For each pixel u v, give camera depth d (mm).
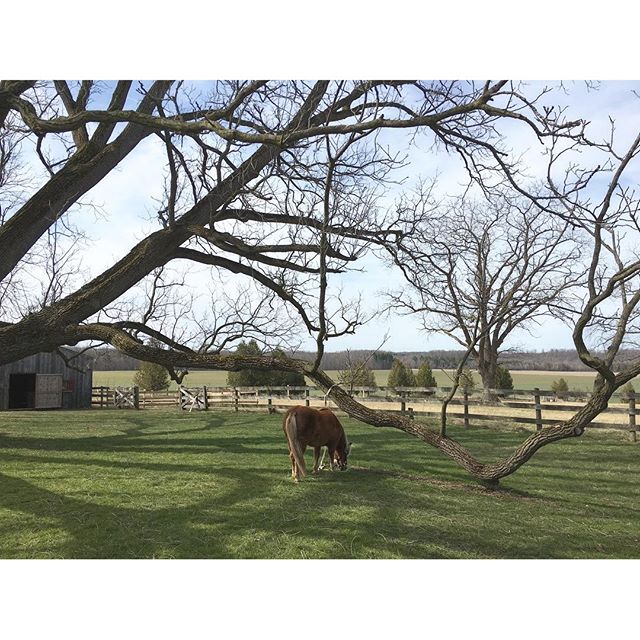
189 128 8062
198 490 7840
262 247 11414
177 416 21625
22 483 8227
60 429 16219
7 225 10781
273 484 8344
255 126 10102
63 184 11008
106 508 6727
